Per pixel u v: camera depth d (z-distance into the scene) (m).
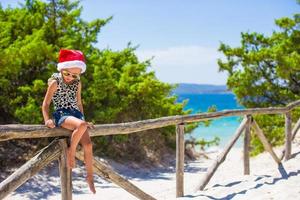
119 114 15.35
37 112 11.12
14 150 11.73
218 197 6.64
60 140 4.44
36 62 12.14
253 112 8.27
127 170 13.43
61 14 13.34
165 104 16.36
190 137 18.95
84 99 13.02
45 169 10.95
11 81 12.27
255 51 15.71
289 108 9.50
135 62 16.94
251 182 7.37
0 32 11.86
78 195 9.40
